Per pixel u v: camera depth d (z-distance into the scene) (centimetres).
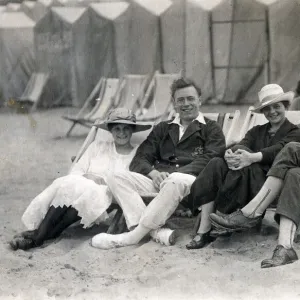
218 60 1577
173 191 407
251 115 538
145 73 1616
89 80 1667
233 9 1546
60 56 1697
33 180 716
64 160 859
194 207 409
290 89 1506
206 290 331
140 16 1619
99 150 498
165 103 1145
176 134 470
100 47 1656
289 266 350
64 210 438
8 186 678
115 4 1664
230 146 454
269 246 399
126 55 1636
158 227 416
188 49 1589
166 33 1603
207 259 383
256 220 385
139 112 1163
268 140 431
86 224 429
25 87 1761
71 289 342
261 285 333
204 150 459
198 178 404
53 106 1672
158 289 336
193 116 468
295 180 367
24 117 1442
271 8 1516
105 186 444
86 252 411
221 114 549
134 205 426
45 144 1014
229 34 1560
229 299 318
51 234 443
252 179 395
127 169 479
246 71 1555
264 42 1533
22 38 1761
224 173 401
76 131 1195
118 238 419
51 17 1708
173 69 1600
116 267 381
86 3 1706
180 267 368
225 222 382
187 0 1581
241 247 405
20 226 500
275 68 1526
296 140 416
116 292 335
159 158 480
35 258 407
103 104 1227
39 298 331
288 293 319
